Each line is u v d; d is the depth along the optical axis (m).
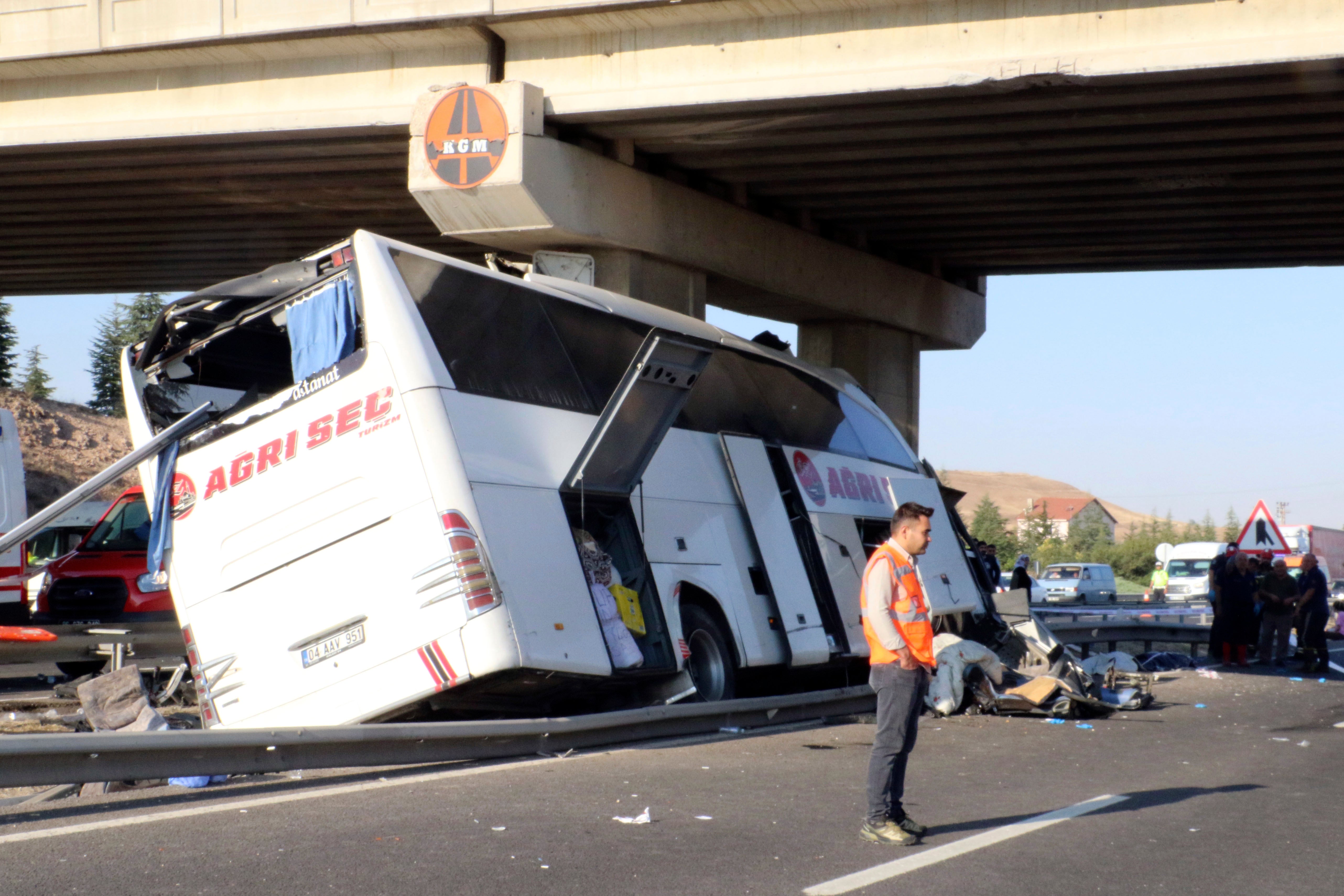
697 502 12.69
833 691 13.45
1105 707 13.89
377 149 18.33
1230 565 23.11
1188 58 14.09
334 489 9.90
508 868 5.87
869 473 16.16
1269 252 24.80
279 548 10.13
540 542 10.10
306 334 10.19
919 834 6.75
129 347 11.57
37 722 12.50
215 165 19.44
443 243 24.66
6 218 23.20
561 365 11.28
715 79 16.00
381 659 9.63
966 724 12.84
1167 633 25.31
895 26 15.25
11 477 19.88
